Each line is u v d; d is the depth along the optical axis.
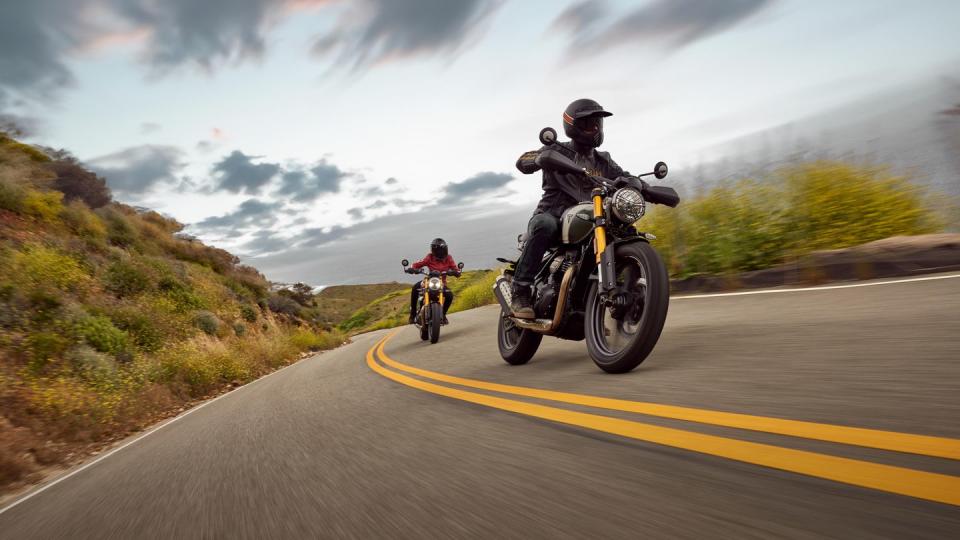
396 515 1.69
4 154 21.84
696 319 5.19
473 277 29.39
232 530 1.83
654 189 3.82
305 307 41.34
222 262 32.97
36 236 17.42
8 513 3.05
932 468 1.35
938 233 6.28
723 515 1.29
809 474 1.45
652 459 1.82
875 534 1.08
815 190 7.07
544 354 5.39
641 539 1.23
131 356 11.79
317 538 1.62
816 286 5.98
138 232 26.58
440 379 5.01
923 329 3.17
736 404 2.29
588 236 4.02
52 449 5.78
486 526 1.48
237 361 12.95
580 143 4.38
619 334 3.73
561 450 2.12
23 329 10.86
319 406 4.54
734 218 7.69
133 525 2.13
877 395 2.08
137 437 5.81
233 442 3.59
